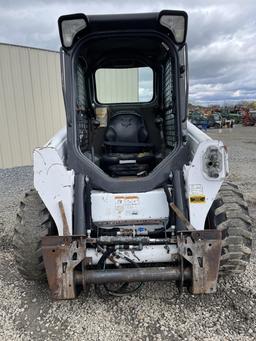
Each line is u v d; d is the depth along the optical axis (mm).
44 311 2488
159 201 2551
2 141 8195
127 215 2561
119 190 2566
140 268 2301
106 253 2332
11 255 3486
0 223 4453
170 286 2775
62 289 2234
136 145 3457
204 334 2154
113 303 2561
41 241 2350
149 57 3631
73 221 2398
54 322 2350
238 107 45188
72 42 2596
